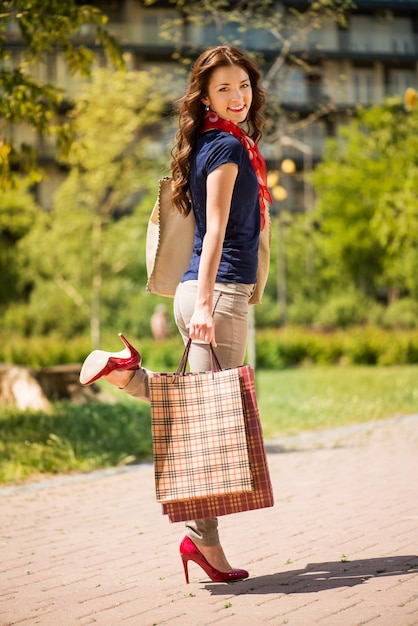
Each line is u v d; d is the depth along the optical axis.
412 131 28.98
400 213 28.20
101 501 9.03
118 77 33.84
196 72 5.29
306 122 20.95
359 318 47.94
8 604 5.20
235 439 4.79
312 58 20.53
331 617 4.59
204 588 5.36
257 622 4.57
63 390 17.69
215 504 4.90
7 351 34.28
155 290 5.46
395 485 9.17
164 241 5.40
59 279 46.06
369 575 5.45
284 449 12.74
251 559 6.10
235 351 5.25
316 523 7.36
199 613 4.80
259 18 19.31
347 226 47.72
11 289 48.94
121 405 16.42
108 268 46.41
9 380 16.38
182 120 5.33
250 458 4.85
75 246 43.62
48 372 17.56
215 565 5.44
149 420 15.00
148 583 5.61
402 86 66.06
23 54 12.28
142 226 48.06
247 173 5.23
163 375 4.91
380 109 31.03
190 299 5.26
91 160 36.47
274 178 19.00
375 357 36.56
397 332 38.56
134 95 34.25
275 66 19.75
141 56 59.66
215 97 5.27
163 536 7.21
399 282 51.94
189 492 4.82
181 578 5.69
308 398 20.34
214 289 5.21
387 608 4.70
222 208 5.09
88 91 34.56
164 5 59.16
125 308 46.41
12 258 48.66
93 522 7.91
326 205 48.81
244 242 5.28
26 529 7.64
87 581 5.73
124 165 38.88
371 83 65.69
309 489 9.23
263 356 35.78
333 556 6.06
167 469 4.86
